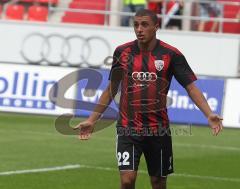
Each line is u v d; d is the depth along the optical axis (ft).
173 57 63.62
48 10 202.18
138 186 90.48
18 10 205.36
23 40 191.83
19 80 157.89
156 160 64.95
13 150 115.85
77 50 189.06
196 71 187.42
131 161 63.57
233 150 125.29
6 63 159.12
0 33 192.95
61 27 189.47
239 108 150.41
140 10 62.95
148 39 62.75
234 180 97.81
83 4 207.41
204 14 197.06
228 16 203.10
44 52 190.80
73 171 100.12
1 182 90.33
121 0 197.57
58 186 89.35
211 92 152.05
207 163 110.83
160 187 66.23
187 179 96.99
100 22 204.13
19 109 157.58
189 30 195.72
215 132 61.57
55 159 109.19
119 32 186.91
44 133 135.44
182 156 116.67
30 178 93.76
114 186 90.94
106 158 111.75
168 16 186.50
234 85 151.02
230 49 185.78
